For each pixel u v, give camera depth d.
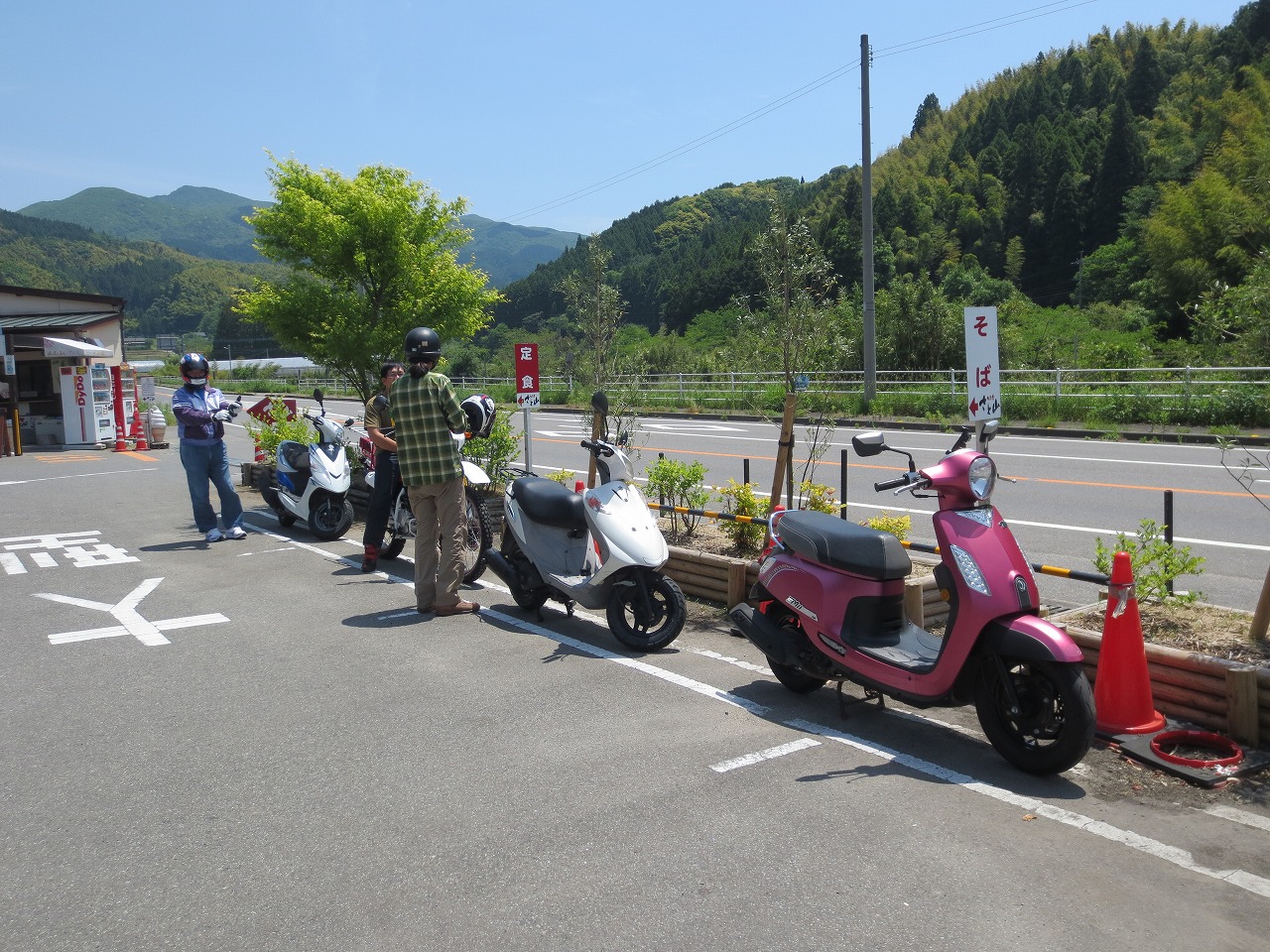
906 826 3.87
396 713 5.20
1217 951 3.04
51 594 8.04
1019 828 3.85
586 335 11.98
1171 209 45.31
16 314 26.19
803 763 4.51
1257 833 3.80
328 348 12.00
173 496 14.10
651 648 6.20
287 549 9.84
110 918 3.30
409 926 3.22
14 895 3.45
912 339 33.28
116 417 23.33
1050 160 95.44
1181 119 93.75
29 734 4.99
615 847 3.72
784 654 5.16
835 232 80.56
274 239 12.30
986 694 4.50
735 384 32.31
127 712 5.28
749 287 82.19
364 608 7.46
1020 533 10.02
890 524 7.00
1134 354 27.78
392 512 9.01
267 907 3.35
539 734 4.88
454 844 3.77
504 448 10.53
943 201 102.25
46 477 16.66
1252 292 20.02
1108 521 10.52
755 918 3.23
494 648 6.38
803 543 5.15
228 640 6.64
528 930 3.19
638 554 6.12
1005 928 3.16
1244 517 10.58
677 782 4.30
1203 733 4.52
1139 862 3.59
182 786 4.33
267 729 5.00
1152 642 5.20
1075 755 4.15
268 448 13.94
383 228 12.03
